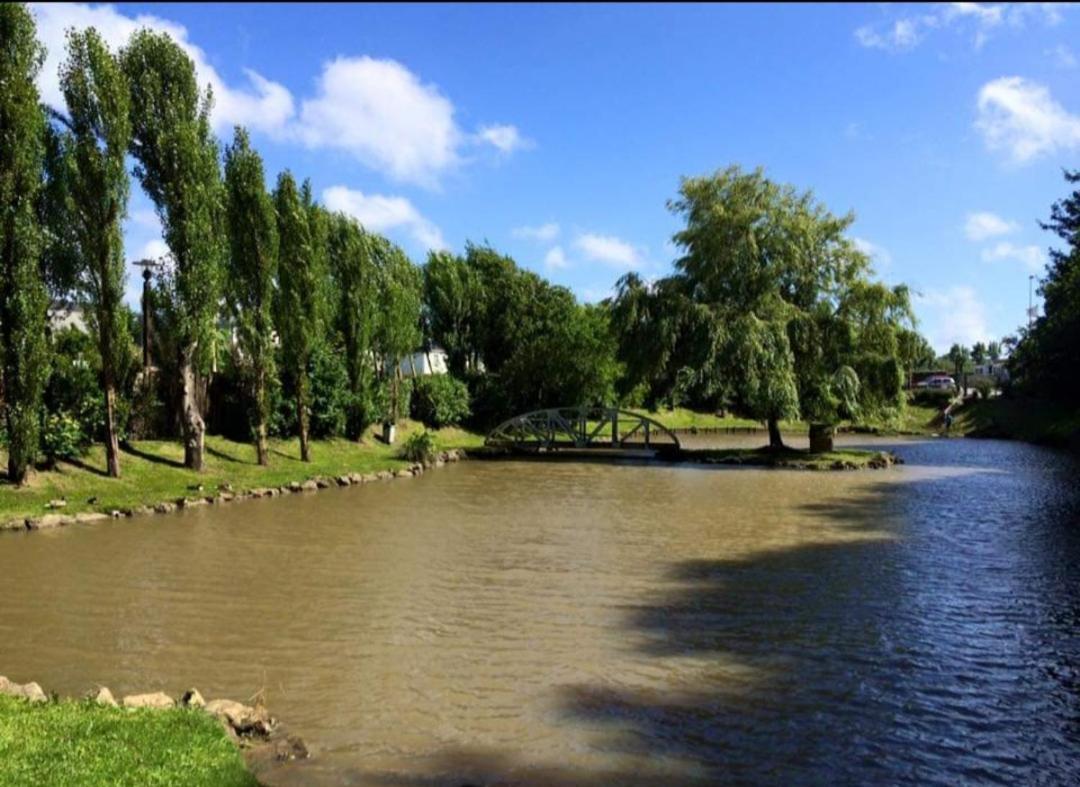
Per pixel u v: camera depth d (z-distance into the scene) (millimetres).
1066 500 20188
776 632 8938
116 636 8805
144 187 20422
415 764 5730
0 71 16438
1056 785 5457
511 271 49969
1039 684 7340
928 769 5680
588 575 11703
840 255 31219
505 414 42812
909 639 8672
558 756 5871
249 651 8312
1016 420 50562
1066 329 42594
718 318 30297
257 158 23172
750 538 14727
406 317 34000
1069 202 46594
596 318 44594
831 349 30812
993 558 12945
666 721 6516
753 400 29641
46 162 18406
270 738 6105
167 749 5121
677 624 9250
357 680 7480
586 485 23344
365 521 16484
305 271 25016
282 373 27297
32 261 16688
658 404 37938
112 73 18328
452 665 7875
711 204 31609
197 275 20422
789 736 6227
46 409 18328
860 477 25922
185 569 11969
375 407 31469
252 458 24234
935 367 104688
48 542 13867
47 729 5375
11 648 8398
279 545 13828
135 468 19984
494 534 15055
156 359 24531
